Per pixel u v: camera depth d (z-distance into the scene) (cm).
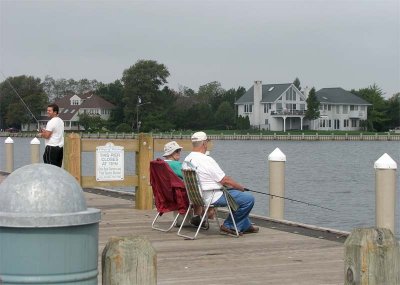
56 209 366
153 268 404
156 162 991
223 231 983
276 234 991
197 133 965
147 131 11306
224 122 11850
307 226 1053
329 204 2497
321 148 8606
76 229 373
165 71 11544
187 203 983
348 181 3741
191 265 772
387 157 997
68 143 1252
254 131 11138
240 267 761
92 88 15412
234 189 975
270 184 1178
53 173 377
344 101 11819
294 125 11406
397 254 439
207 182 943
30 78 8331
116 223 1109
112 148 1277
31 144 2144
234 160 5766
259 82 11488
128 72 11475
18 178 372
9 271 366
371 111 12162
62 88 15400
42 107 8306
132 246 402
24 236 363
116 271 399
